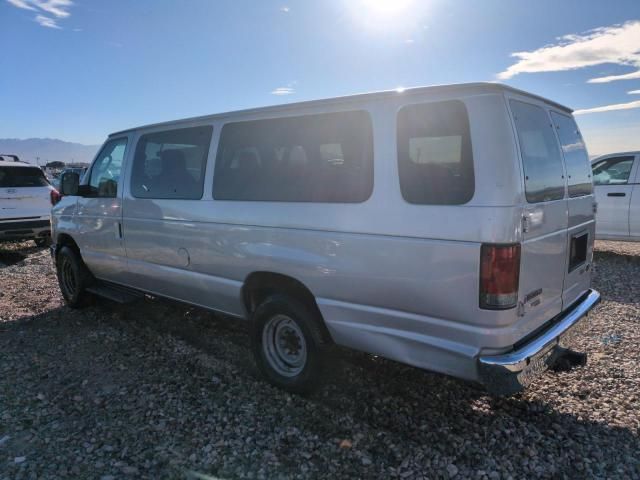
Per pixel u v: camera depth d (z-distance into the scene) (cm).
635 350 455
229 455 304
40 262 950
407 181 297
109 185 536
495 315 270
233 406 363
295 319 365
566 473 284
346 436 324
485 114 276
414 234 292
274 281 383
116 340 501
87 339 506
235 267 398
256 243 377
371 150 314
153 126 488
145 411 356
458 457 300
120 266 529
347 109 330
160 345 485
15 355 463
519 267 274
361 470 290
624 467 288
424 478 282
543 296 312
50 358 456
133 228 498
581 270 383
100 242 549
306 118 353
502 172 268
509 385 271
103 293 561
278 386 386
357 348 336
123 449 310
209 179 417
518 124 289
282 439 321
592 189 414
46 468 291
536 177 299
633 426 330
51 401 372
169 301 498
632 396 369
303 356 369
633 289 676
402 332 307
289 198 357
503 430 329
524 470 287
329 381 377
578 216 368
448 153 284
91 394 383
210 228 412
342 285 329
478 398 372
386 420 343
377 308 316
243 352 465
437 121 290
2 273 847
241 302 407
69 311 611
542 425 334
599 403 361
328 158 338
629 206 862
